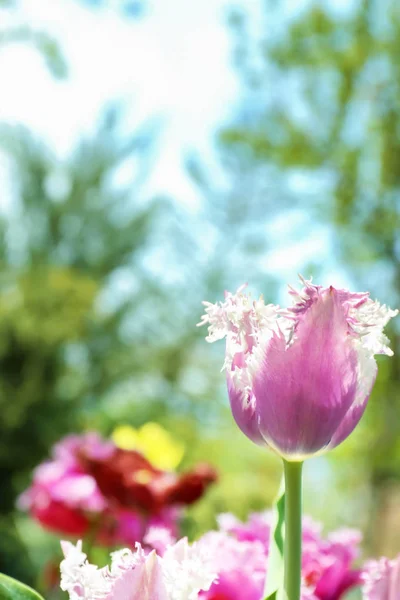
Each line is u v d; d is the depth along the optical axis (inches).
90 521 55.7
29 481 221.9
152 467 52.8
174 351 322.7
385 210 342.6
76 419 236.8
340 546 27.9
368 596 20.5
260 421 18.3
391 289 337.4
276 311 18.6
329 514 307.7
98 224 347.6
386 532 311.3
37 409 228.5
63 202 343.6
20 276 265.1
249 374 18.2
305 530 28.5
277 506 21.1
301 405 17.8
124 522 51.8
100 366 277.1
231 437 289.3
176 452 66.0
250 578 24.1
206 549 18.0
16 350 230.7
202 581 17.1
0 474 221.0
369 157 349.1
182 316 346.6
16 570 192.5
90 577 17.2
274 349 18.0
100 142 362.6
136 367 290.8
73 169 353.4
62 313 247.9
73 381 250.1
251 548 25.1
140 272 352.8
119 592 16.9
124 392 286.2
